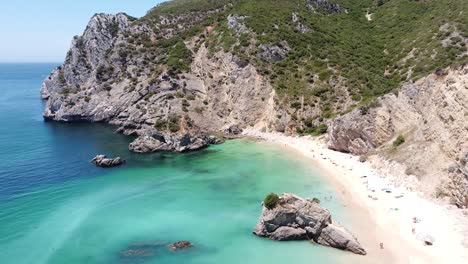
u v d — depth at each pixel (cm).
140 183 7119
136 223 5453
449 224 4941
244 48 11825
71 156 8856
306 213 4853
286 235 4881
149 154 9112
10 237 5062
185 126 10631
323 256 4506
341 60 11419
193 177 7388
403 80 10056
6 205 6075
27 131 11444
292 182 6819
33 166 8069
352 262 4359
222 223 5406
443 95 6359
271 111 10556
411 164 6462
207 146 9575
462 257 4281
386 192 6059
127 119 11606
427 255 4388
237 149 9231
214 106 11431
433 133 6419
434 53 10256
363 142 8044
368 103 8419
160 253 4656
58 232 5209
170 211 5838
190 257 4559
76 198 6397
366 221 5216
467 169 5172
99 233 5172
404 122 7625
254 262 4428
